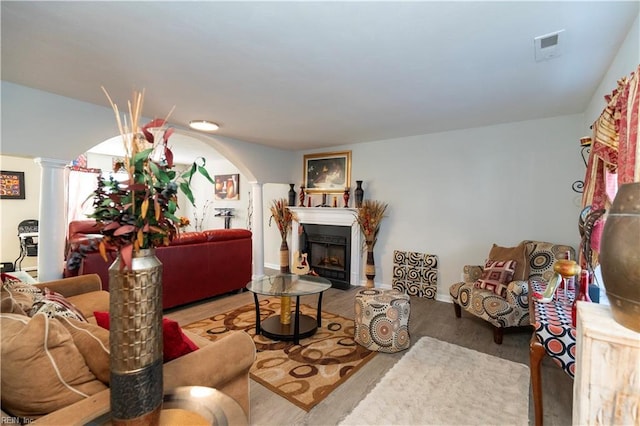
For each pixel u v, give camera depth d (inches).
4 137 99.6
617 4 57.2
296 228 225.3
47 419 36.7
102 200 34.9
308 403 76.4
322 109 122.3
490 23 63.4
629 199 29.0
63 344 43.2
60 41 72.3
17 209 223.6
